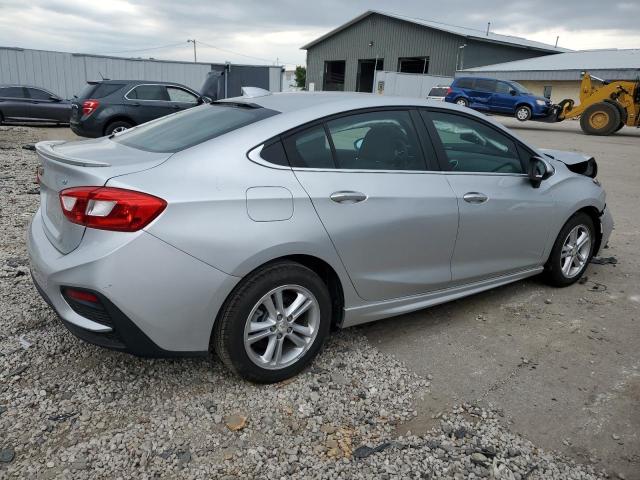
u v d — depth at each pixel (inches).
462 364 130.7
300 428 104.6
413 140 136.6
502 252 155.5
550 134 842.8
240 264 104.1
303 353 119.6
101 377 117.5
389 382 121.3
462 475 94.2
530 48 1715.1
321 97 134.1
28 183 311.7
